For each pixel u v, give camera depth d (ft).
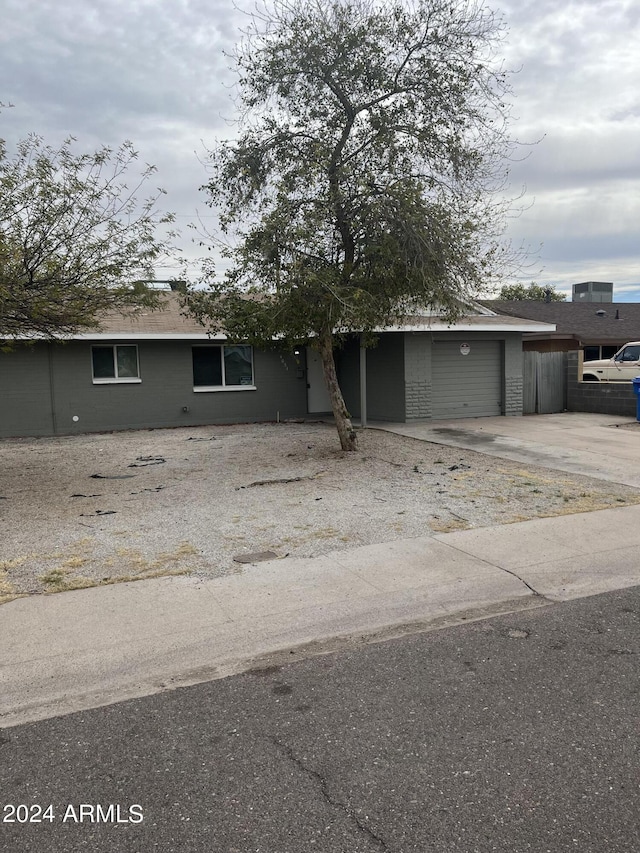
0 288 24.44
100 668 14.38
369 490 30.50
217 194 36.83
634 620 16.62
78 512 27.37
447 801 9.72
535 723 11.84
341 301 31.83
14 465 39.19
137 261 28.89
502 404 59.47
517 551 21.86
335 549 22.08
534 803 9.62
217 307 35.63
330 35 34.22
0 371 51.93
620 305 105.40
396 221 33.50
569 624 16.44
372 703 12.74
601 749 10.98
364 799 9.82
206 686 13.66
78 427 54.29
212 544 22.68
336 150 34.94
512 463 36.60
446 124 35.14
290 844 8.92
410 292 35.19
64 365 53.62
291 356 61.67
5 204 26.61
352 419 59.77
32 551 21.97
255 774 10.53
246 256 33.24
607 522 24.95
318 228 33.83
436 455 39.40
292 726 11.98
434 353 56.70
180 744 11.50
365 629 16.37
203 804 9.83
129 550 22.07
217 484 32.58
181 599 17.93
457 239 34.17
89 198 27.63
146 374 56.39
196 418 58.34
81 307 27.94
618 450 39.93
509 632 16.03
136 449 44.80
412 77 35.06
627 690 12.99
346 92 35.29
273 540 23.09
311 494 29.94
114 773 10.69
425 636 15.92
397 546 22.33
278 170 35.94
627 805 9.53
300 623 16.58
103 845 9.03
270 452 41.93
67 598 17.95
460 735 11.50
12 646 15.29
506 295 64.49
